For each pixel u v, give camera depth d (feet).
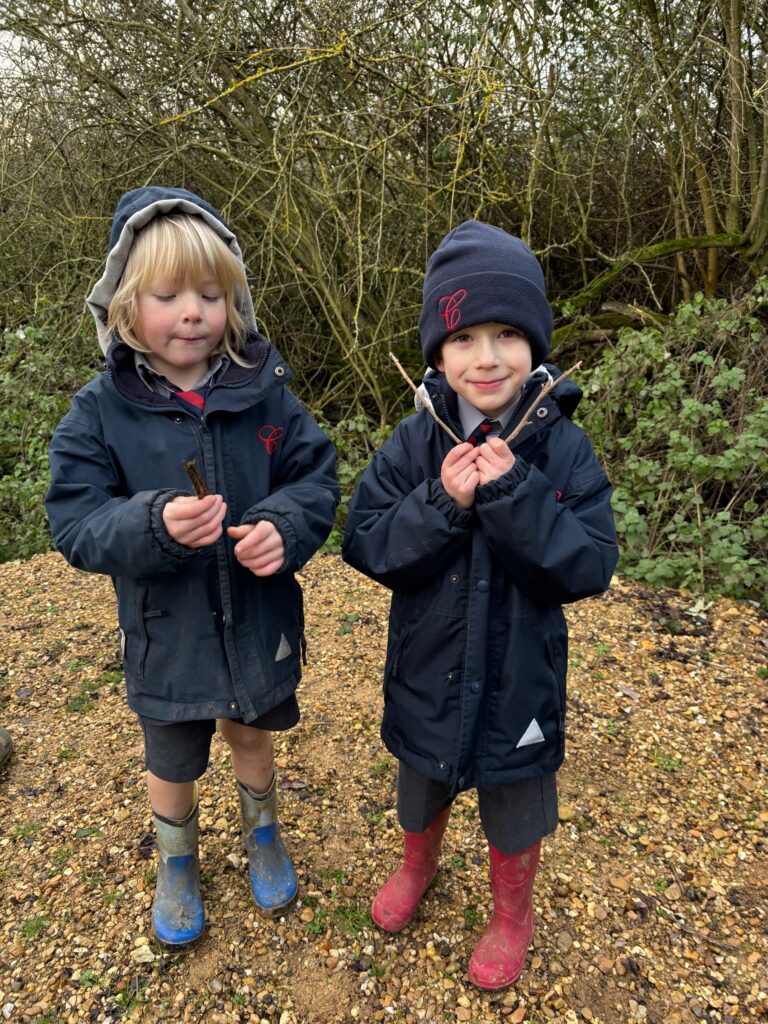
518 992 5.90
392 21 16.79
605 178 20.16
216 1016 5.70
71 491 5.09
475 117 17.04
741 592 12.44
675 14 17.65
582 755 8.65
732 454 12.82
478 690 5.16
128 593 5.34
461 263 4.94
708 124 19.06
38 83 20.11
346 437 17.90
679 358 15.62
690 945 6.36
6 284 23.24
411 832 6.01
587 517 5.23
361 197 17.72
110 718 9.23
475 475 4.90
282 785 7.98
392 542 5.23
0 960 6.13
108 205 20.93
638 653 10.80
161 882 6.26
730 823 7.74
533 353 5.19
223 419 5.39
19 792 8.00
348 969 6.05
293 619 5.82
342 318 19.53
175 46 18.74
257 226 20.83
